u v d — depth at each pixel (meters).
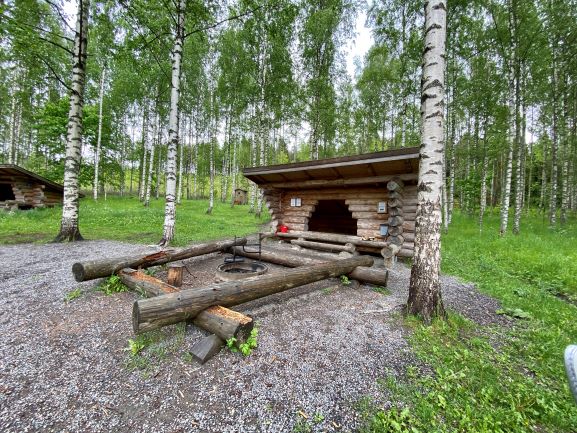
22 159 22.73
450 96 13.05
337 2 12.30
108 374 2.00
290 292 4.04
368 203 6.88
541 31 9.38
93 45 15.77
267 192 8.34
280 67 13.81
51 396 1.75
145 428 1.55
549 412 1.75
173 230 7.11
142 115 20.48
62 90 19.48
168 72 15.34
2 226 8.67
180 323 2.71
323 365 2.21
